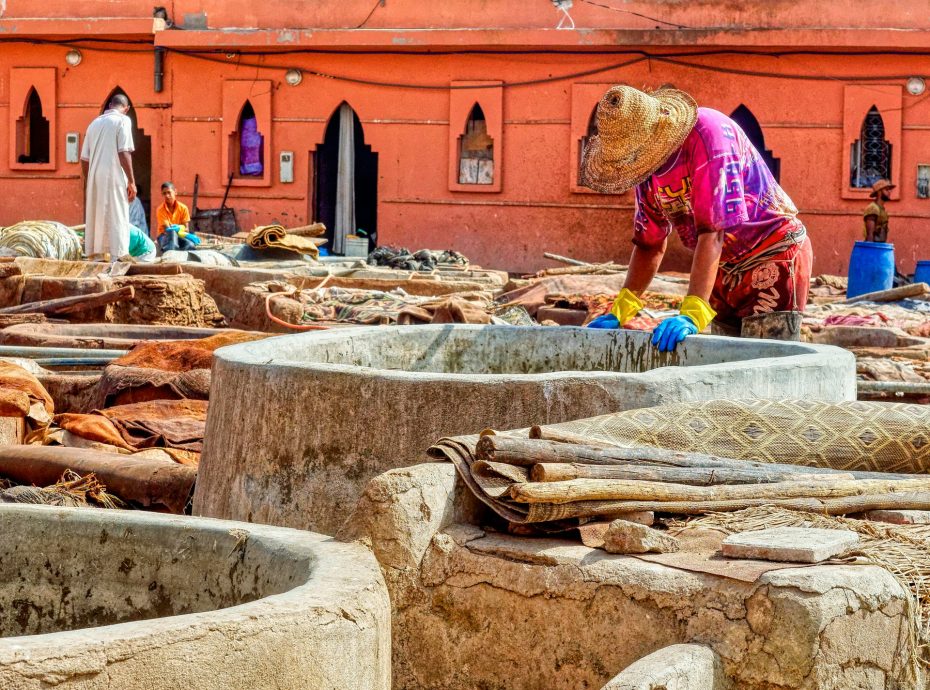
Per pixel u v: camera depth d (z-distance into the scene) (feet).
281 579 8.92
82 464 18.97
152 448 21.54
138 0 82.58
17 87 85.10
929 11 70.95
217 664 7.15
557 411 13.06
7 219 86.17
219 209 82.38
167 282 39.75
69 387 26.03
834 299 51.93
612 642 9.65
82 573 9.67
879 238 66.28
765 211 21.16
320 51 80.07
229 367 14.40
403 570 10.46
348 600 7.96
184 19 82.28
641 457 11.48
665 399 13.48
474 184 78.54
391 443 13.01
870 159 73.36
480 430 12.92
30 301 41.32
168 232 65.46
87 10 83.35
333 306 40.45
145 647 6.92
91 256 53.93
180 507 18.28
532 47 75.87
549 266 77.82
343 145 81.00
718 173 18.72
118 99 54.44
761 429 13.05
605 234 76.69
